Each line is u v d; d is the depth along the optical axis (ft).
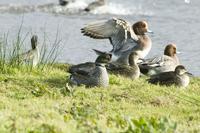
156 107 49.44
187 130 40.60
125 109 47.80
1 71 56.95
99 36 63.98
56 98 49.57
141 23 67.82
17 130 33.96
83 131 34.63
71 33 105.29
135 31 67.72
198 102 51.88
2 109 42.50
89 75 53.98
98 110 45.91
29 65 59.67
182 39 103.50
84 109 42.55
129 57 62.54
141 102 50.65
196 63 89.10
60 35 103.19
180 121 45.16
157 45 98.73
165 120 36.35
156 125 36.60
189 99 52.60
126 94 51.83
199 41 102.78
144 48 65.62
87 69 54.19
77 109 43.52
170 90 55.21
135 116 45.39
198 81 63.72
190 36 105.81
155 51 94.58
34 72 58.13
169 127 35.91
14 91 50.80
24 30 105.40
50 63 64.03
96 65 54.13
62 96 50.21
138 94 52.01
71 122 37.93
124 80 58.13
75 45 96.53
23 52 66.33
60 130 34.50
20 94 49.88
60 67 65.72
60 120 38.93
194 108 49.70
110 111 46.57
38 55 60.70
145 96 51.65
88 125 35.35
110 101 49.96
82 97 50.26
